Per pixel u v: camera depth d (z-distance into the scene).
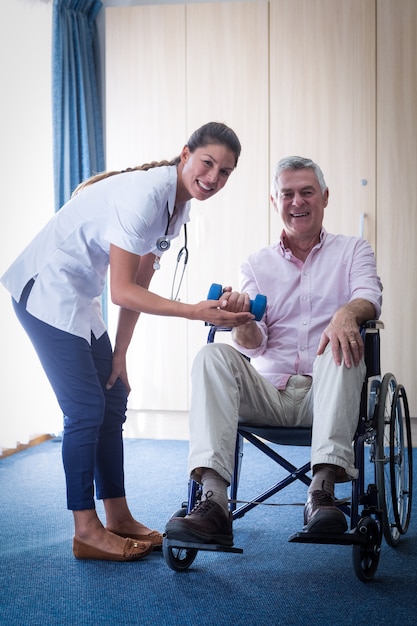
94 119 4.29
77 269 2.07
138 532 2.22
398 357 3.91
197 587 1.90
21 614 1.73
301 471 2.08
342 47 3.92
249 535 2.38
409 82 3.88
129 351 4.12
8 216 3.72
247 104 4.00
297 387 2.22
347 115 3.93
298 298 2.36
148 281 2.25
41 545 2.25
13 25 3.78
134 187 1.96
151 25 4.07
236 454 2.34
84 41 4.22
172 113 4.06
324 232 2.40
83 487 2.09
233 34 4.00
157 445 3.95
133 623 1.67
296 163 2.34
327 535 1.83
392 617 1.70
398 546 2.25
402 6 3.88
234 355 2.04
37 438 3.98
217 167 1.96
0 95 3.66
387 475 2.81
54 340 2.04
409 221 3.89
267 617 1.71
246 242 4.01
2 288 3.68
